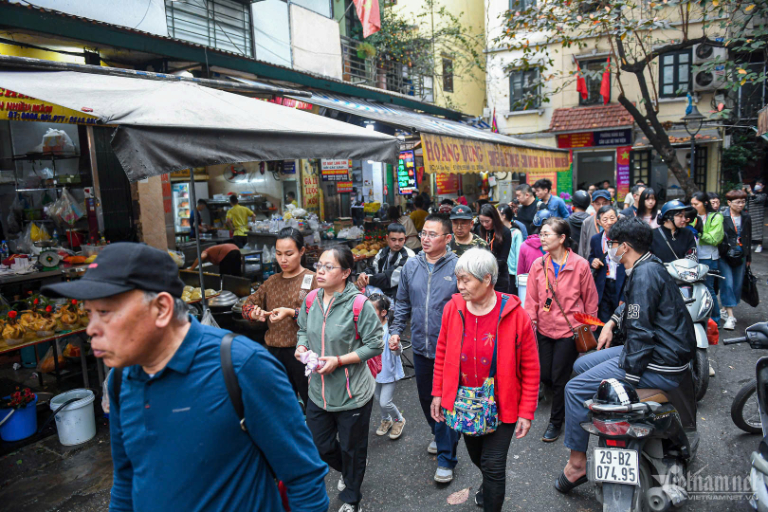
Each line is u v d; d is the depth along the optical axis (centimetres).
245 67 797
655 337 288
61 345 575
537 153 1030
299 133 400
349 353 296
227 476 140
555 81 1736
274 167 1295
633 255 296
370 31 1071
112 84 385
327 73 1183
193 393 136
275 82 896
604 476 266
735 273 669
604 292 535
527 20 1215
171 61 720
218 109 382
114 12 712
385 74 1491
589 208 840
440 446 348
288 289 369
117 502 158
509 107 1811
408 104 1281
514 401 265
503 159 837
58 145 698
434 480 352
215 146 337
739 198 662
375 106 1030
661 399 292
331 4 1214
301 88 950
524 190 796
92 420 430
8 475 375
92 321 129
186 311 144
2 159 746
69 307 462
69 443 416
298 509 155
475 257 262
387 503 331
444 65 1803
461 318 276
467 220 464
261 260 807
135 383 140
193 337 140
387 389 407
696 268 446
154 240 773
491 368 268
